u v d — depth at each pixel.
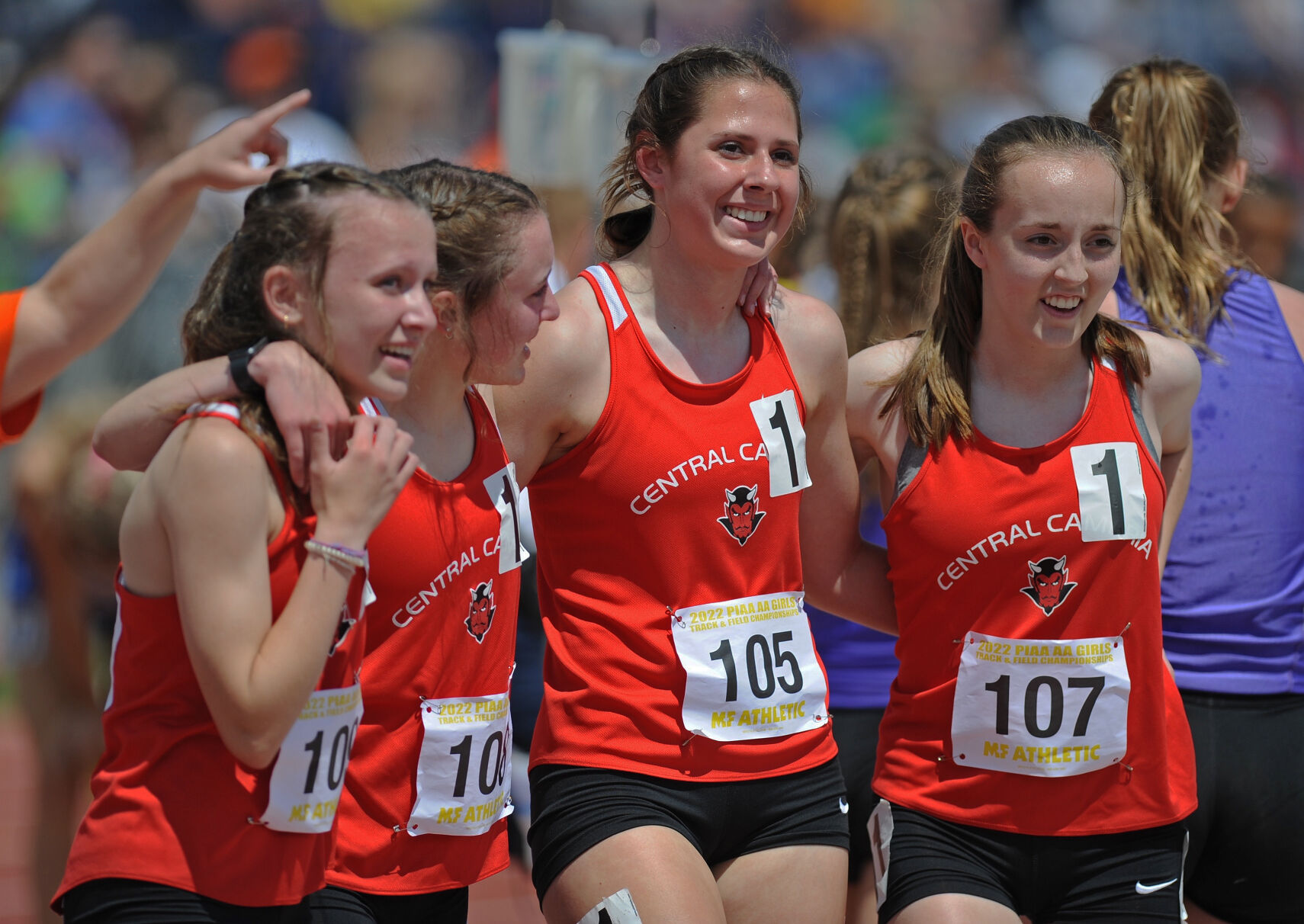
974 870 11.81
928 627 12.10
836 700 14.77
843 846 12.08
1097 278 11.43
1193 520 13.20
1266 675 13.14
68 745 16.66
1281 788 13.05
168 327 25.95
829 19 53.19
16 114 40.19
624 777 11.48
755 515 11.77
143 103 40.88
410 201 9.36
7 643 29.89
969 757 11.88
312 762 9.38
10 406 9.70
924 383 12.09
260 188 9.38
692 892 11.02
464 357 10.60
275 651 8.84
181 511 8.84
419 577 10.39
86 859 9.05
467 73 42.88
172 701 9.20
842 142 49.97
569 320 11.57
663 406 11.60
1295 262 25.92
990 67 54.59
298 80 41.84
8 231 37.41
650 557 11.62
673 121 11.55
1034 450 11.79
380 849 10.52
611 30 31.98
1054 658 11.75
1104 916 11.97
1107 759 11.81
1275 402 13.28
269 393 9.02
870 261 15.59
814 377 12.37
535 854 11.84
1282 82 55.41
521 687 17.73
